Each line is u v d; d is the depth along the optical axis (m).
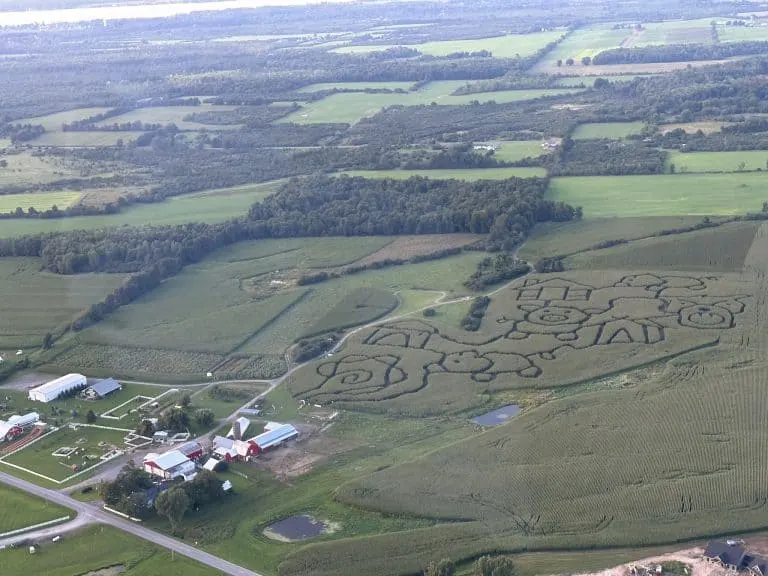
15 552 134.75
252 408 175.75
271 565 128.88
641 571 121.75
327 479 150.12
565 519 135.25
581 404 168.75
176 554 132.00
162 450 162.12
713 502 137.00
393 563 127.38
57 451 164.25
